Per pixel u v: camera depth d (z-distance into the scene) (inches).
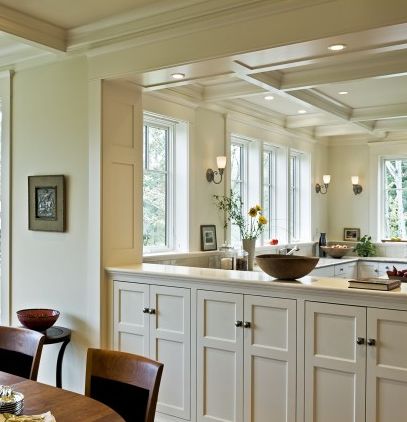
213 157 197.9
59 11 125.1
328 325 102.2
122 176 143.8
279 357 108.0
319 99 198.1
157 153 178.2
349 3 98.9
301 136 262.8
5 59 157.8
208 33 116.6
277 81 166.4
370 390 97.4
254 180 226.4
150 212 174.6
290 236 257.6
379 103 213.6
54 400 66.2
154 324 127.7
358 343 98.4
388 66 150.3
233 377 114.6
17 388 70.9
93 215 138.0
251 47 110.4
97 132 137.4
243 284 111.7
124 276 134.0
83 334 140.9
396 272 156.3
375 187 282.0
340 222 293.7
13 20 125.3
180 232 182.4
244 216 224.1
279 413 108.3
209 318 118.3
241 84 175.9
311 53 111.8
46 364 149.5
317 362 103.3
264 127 229.9
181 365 123.1
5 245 160.1
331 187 296.5
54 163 148.6
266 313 110.0
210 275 119.6
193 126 185.3
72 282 144.0
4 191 160.2
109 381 75.2
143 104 161.3
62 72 147.5
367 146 285.4
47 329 141.0
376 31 98.0
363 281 100.5
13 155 158.9
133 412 71.7
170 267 137.9
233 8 111.2
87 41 135.9
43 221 149.9
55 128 148.6
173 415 124.0
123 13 125.5
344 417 100.6
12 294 159.0
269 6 107.0
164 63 124.2
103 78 136.1
